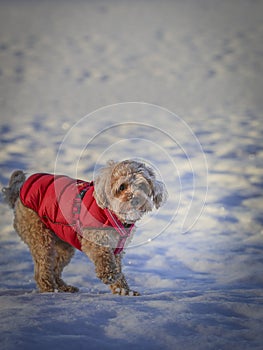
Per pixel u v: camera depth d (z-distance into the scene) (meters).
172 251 7.78
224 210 9.82
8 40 46.38
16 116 20.42
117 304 4.31
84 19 63.75
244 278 6.43
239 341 3.55
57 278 6.12
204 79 29.52
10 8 77.06
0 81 29.06
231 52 39.03
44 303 4.38
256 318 4.07
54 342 3.42
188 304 4.30
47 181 5.73
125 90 26.47
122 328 3.72
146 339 3.54
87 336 3.56
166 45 43.19
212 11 68.69
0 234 8.59
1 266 7.16
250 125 18.66
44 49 41.88
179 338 3.57
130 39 47.16
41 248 5.82
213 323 3.88
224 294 4.88
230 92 25.67
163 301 4.43
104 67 33.94
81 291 6.12
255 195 10.81
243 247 7.86
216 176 12.29
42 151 14.77
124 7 77.81
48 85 28.06
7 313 4.02
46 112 21.27
